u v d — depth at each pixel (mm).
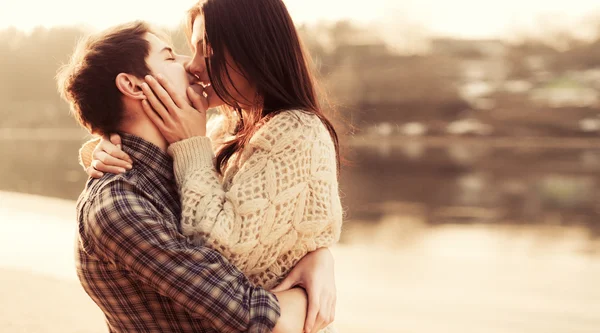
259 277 1451
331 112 1785
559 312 6645
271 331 1305
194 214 1379
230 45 1513
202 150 1465
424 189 30641
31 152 49125
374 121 70812
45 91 82312
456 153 58719
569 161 51406
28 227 7375
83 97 1452
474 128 72250
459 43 87500
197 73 1562
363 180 35125
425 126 73062
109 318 1407
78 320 3143
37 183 22547
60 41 31359
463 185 33375
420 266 10195
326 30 75500
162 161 1452
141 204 1314
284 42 1573
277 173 1421
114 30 1493
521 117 72688
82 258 1367
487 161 50844
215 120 1965
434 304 6582
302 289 1450
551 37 88875
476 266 10836
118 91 1438
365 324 4543
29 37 80625
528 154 57562
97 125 1459
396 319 5191
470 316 6082
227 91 1526
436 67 76500
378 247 13117
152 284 1278
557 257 12711
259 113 1592
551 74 82688
